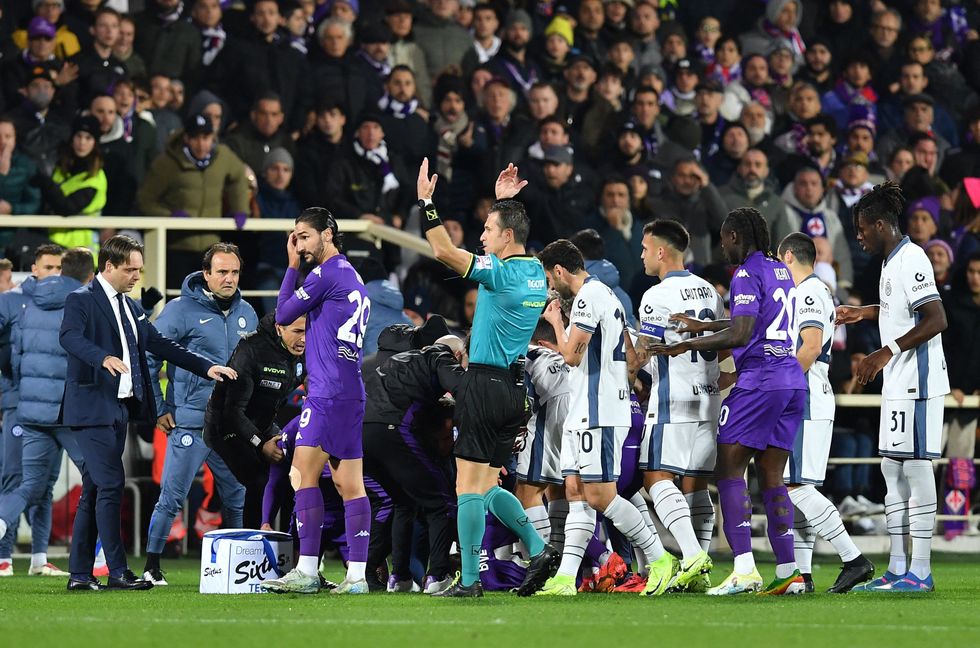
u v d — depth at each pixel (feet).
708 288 95.96
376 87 181.06
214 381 108.88
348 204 167.63
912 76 219.41
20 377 116.98
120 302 95.76
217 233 152.25
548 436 99.04
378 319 131.13
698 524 99.66
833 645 63.00
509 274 85.35
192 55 178.70
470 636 65.46
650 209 178.50
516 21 197.57
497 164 177.78
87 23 175.83
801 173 189.57
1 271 129.70
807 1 226.79
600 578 98.07
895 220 98.02
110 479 94.58
